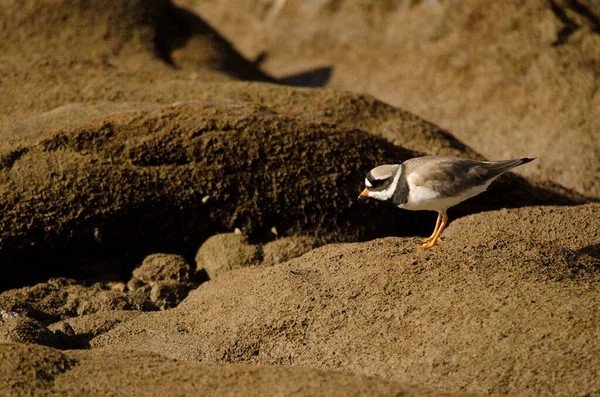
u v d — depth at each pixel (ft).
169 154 44.93
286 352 31.63
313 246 44.52
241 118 46.60
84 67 63.21
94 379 27.71
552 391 25.45
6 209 42.37
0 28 70.85
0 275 42.78
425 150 52.70
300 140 46.06
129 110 48.60
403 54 77.97
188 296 38.99
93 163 44.19
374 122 55.62
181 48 75.51
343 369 29.71
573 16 73.36
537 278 31.24
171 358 31.19
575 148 63.31
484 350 27.66
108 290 41.98
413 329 29.86
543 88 69.05
